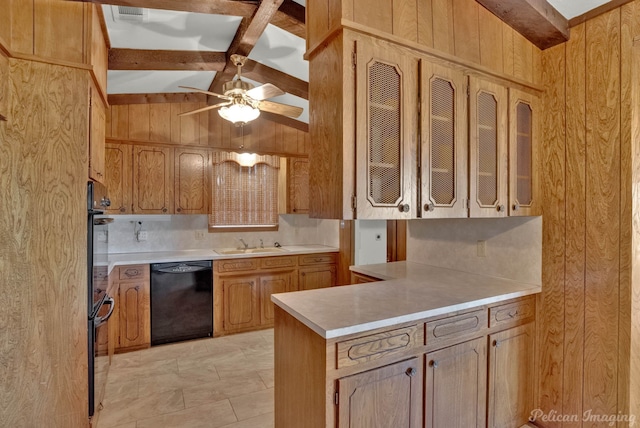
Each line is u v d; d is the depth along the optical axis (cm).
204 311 360
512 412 200
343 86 141
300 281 412
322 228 482
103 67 233
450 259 263
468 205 178
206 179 394
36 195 173
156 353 321
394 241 437
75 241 181
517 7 179
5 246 168
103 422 215
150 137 361
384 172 151
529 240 215
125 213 350
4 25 164
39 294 175
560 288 202
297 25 228
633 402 176
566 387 200
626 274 175
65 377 180
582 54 194
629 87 175
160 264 338
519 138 204
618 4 178
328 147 151
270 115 419
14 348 170
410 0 158
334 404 137
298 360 159
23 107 170
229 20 236
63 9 178
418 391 159
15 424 170
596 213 188
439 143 168
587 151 192
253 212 443
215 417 222
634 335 175
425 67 163
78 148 181
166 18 227
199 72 313
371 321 144
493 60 188
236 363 302
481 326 183
